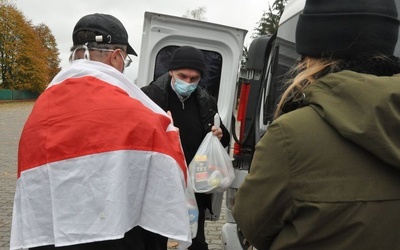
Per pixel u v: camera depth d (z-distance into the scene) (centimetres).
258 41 337
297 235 104
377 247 96
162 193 143
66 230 133
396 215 96
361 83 97
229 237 305
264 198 108
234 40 361
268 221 111
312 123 102
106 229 133
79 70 153
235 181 311
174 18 349
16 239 141
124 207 135
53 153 137
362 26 105
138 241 147
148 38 350
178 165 150
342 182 97
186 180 158
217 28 356
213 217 320
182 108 288
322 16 109
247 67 343
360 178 97
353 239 97
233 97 364
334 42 108
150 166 143
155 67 357
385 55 108
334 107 99
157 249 156
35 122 143
